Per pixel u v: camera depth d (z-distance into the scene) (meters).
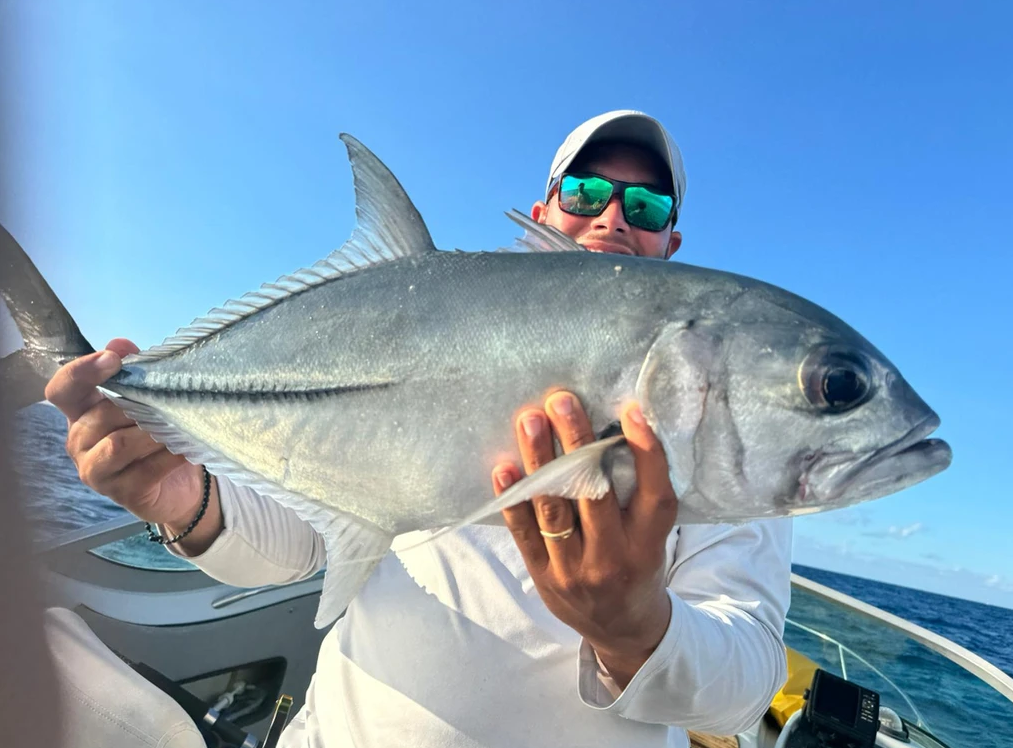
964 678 0.85
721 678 0.51
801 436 0.50
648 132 0.77
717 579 0.57
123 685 0.60
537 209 0.87
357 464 0.53
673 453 0.50
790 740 0.73
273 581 0.68
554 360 0.51
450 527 0.46
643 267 0.53
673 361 0.50
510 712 0.53
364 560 0.54
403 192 0.56
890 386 0.51
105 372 0.57
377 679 0.56
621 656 0.50
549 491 0.46
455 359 0.52
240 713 0.90
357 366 0.54
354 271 0.56
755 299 0.52
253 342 0.56
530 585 0.56
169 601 0.88
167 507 0.60
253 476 0.56
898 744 0.77
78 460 0.58
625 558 0.48
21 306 0.59
